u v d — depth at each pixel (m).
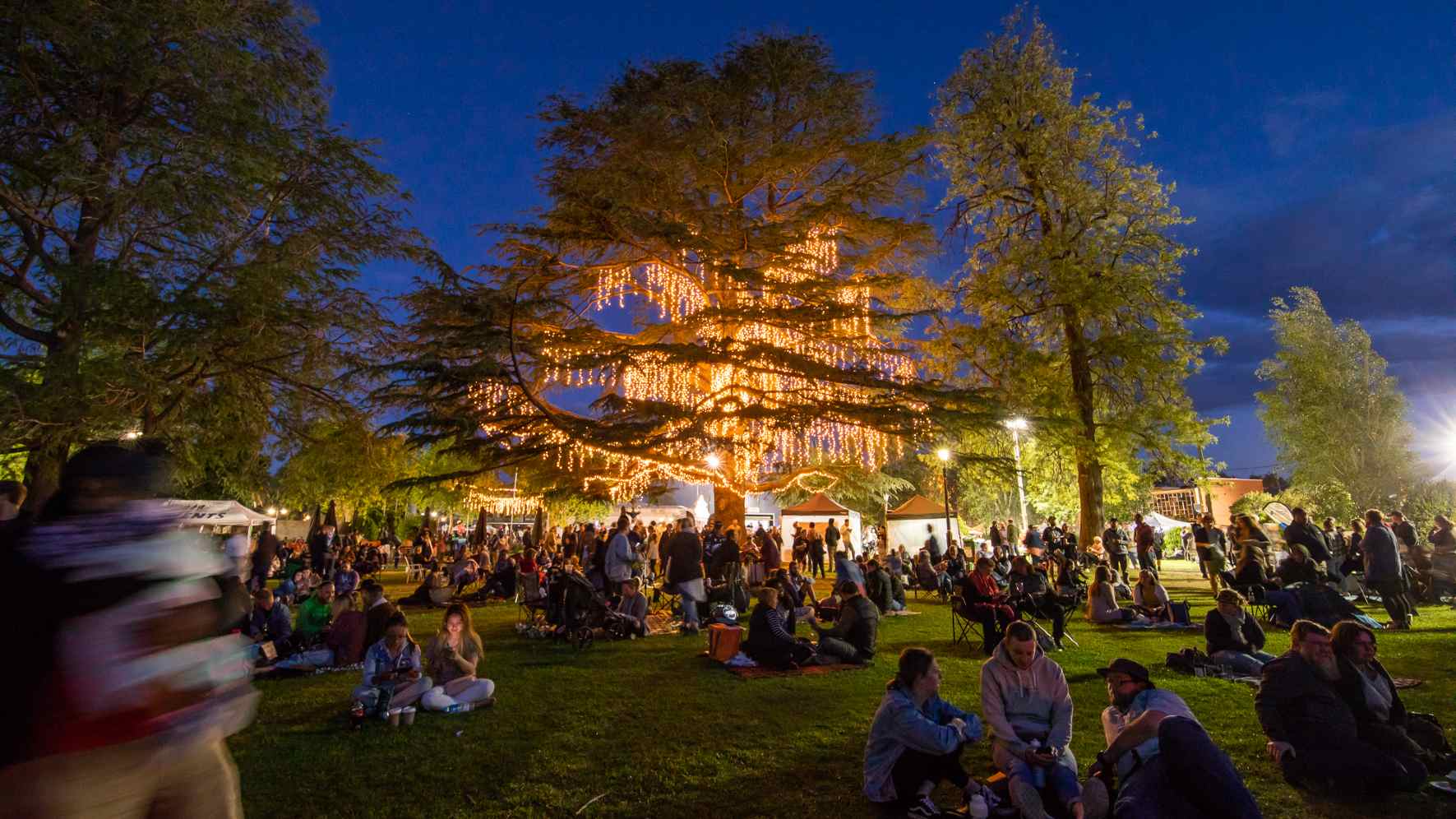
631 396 21.41
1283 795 4.95
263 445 18.39
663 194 21.62
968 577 11.30
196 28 14.95
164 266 15.55
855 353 21.89
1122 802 4.07
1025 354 23.34
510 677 9.22
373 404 18.36
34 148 14.34
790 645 9.70
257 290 14.41
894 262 24.45
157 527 1.98
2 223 14.38
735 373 20.84
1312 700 5.18
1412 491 35.16
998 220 26.14
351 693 7.82
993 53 25.86
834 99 22.11
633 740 6.52
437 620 15.09
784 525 32.75
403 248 17.56
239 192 14.83
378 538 42.12
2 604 1.77
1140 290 23.31
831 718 7.19
